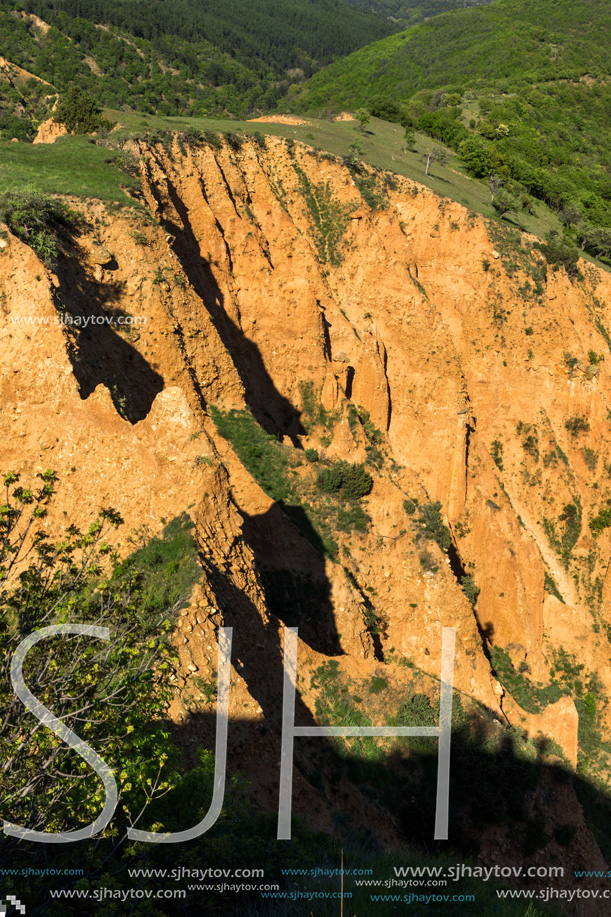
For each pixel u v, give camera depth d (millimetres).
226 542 30797
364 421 57219
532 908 19719
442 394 58812
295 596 39031
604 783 49156
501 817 36438
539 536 61469
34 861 12797
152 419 31094
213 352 44281
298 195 62125
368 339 57031
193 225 53625
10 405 31797
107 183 44375
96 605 13797
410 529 46469
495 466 62406
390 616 44875
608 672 55750
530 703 50312
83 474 30875
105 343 38281
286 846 19328
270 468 44500
